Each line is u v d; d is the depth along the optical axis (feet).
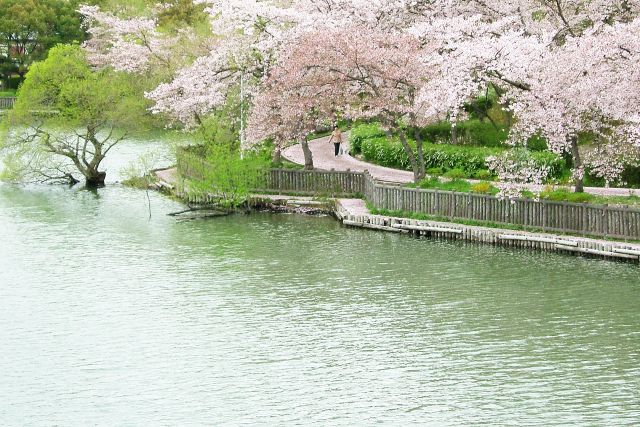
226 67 204.54
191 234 167.22
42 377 104.68
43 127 221.87
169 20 317.01
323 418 93.86
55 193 208.33
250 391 100.12
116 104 215.72
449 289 131.75
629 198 151.74
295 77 179.01
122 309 126.00
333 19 189.88
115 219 180.45
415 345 111.75
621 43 142.10
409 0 189.47
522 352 109.09
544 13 206.59
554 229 151.12
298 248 155.63
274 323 119.75
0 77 369.30
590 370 103.86
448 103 152.25
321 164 208.64
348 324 118.93
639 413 93.76
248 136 188.55
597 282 132.26
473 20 172.04
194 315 123.24
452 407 95.66
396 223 164.66
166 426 92.94
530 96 148.97
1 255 153.69
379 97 173.58
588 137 184.14
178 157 207.51
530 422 92.22
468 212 160.35
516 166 157.99
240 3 193.36
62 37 361.71
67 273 143.02
